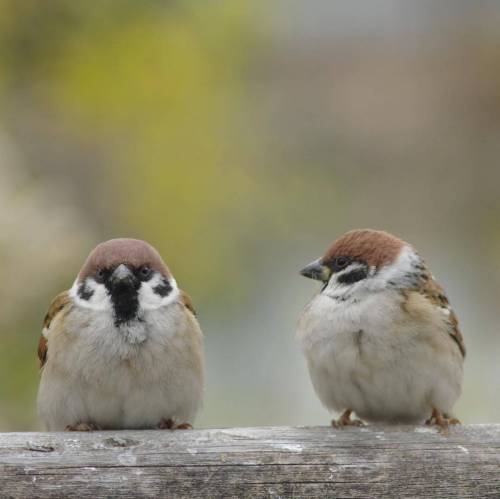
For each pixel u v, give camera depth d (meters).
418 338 7.96
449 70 17.03
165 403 7.94
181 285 12.13
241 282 12.78
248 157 13.90
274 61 16.41
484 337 15.46
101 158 12.52
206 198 12.66
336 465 7.02
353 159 16.16
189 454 6.97
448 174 16.33
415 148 16.39
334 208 15.64
